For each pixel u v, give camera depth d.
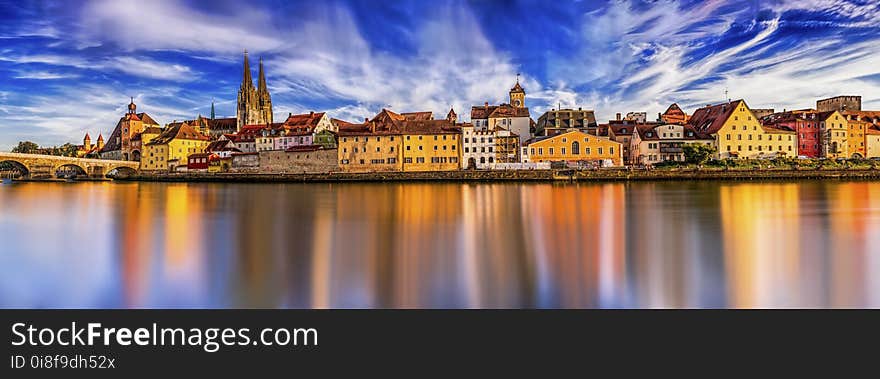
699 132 124.75
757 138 122.19
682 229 37.72
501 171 108.25
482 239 33.38
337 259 26.66
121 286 21.64
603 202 60.09
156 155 165.00
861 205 54.00
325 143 137.75
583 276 23.00
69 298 20.17
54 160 140.62
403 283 21.84
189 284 21.80
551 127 127.19
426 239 33.44
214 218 46.25
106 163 155.88
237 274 23.44
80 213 51.62
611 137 124.62
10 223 43.09
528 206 56.25
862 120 130.00
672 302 19.47
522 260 26.45
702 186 88.75
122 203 64.38
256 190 92.50
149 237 34.59
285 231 37.41
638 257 27.14
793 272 23.75
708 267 24.77
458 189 88.50
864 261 26.06
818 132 126.44
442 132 120.56
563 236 34.69
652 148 122.31
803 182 97.19
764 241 32.25
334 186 102.75
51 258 27.12
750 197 65.12
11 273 23.86
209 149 155.50
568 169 108.88
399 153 121.06
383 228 38.97
